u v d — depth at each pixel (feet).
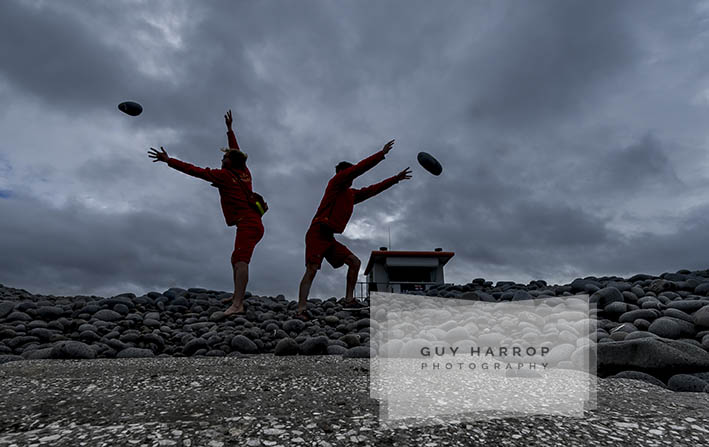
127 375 8.14
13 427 5.27
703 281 18.52
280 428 5.10
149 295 24.08
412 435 5.01
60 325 16.83
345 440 4.82
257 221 15.08
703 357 8.84
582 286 19.98
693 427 5.52
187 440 4.73
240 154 15.30
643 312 13.66
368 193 15.78
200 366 9.76
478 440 4.94
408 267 42.75
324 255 15.83
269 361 11.16
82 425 5.25
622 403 6.49
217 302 23.21
